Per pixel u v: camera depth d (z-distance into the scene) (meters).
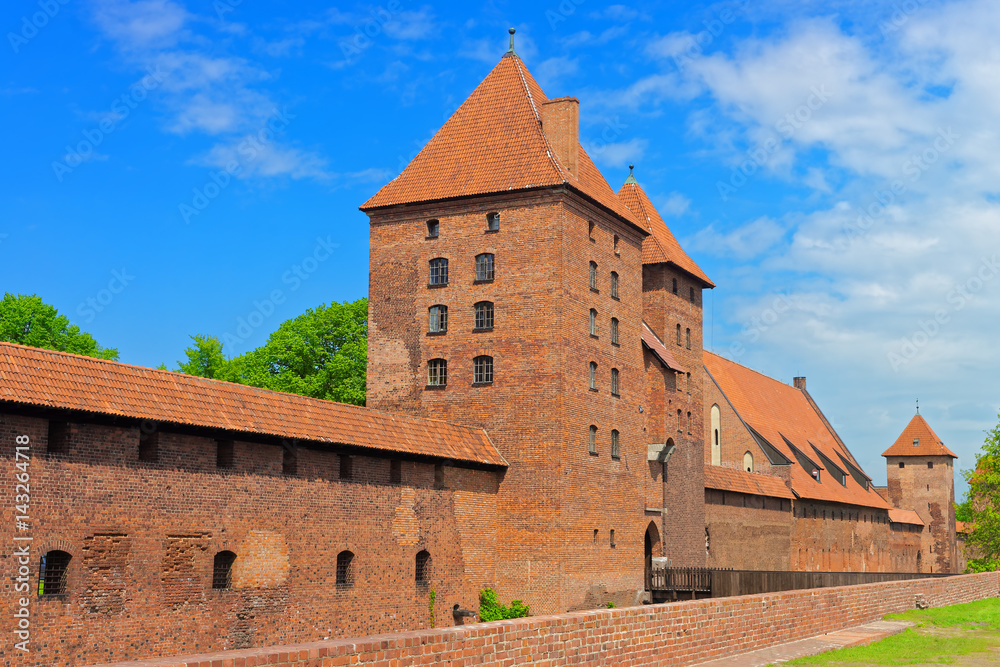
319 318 68.38
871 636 31.91
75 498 27.44
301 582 34.22
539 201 46.81
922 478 114.06
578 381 46.78
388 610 37.91
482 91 52.03
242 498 32.38
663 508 54.00
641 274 54.34
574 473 45.75
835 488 85.56
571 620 20.20
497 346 46.69
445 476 41.84
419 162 50.59
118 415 28.14
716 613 25.94
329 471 35.88
